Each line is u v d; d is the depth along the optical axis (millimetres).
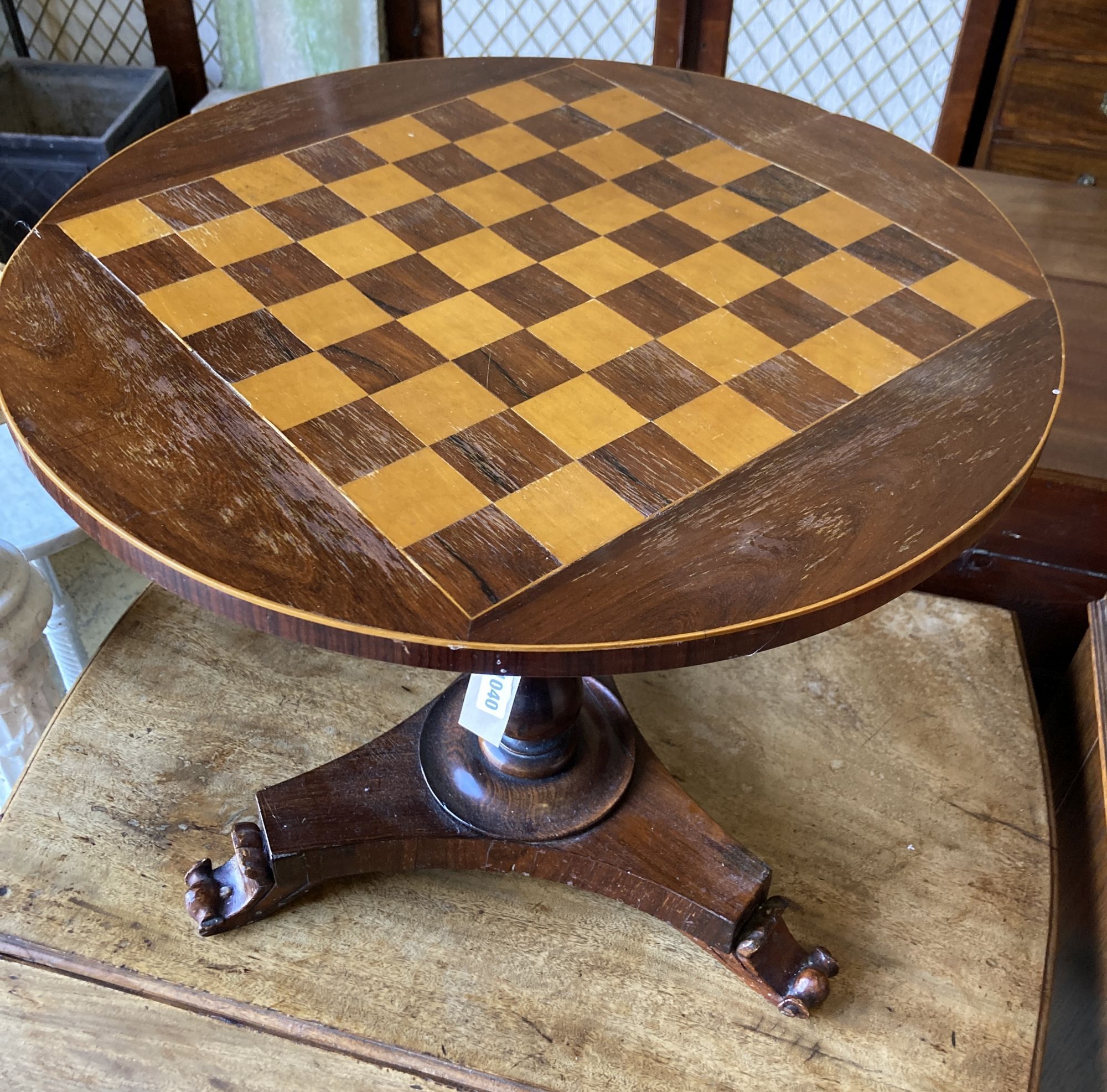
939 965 1290
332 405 1039
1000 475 1015
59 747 1443
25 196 2494
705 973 1281
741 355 1137
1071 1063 1404
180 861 1340
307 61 2705
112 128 2434
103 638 2137
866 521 961
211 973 1242
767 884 1262
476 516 943
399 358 1100
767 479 1000
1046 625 1907
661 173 1430
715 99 1614
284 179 1366
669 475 997
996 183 2318
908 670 1631
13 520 1571
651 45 2654
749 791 1468
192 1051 1197
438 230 1291
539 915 1327
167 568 879
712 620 868
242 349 1097
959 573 1860
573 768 1353
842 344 1162
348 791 1322
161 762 1440
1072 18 2336
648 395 1079
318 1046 1210
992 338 1188
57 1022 1210
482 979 1260
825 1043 1219
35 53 2861
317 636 859
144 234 1252
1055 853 1409
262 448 987
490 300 1185
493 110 1548
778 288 1236
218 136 1443
